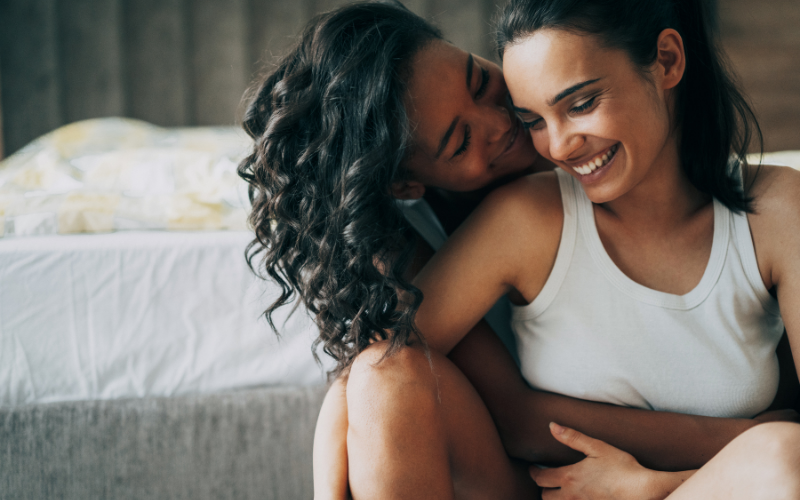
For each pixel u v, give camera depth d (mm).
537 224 761
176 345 973
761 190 725
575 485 720
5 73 2441
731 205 719
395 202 765
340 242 729
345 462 698
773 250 705
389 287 725
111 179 1182
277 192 758
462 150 763
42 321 961
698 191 750
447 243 791
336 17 744
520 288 785
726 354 721
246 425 955
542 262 768
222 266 978
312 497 964
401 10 777
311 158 733
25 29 2438
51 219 1018
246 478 957
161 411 945
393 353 686
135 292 969
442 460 671
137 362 967
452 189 827
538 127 694
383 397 661
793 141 3170
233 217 1041
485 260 762
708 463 591
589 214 755
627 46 625
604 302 742
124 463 942
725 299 718
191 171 1195
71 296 964
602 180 671
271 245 792
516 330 819
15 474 932
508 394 802
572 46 616
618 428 745
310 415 962
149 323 969
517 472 794
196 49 2576
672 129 706
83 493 938
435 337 757
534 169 923
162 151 1309
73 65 2482
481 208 793
